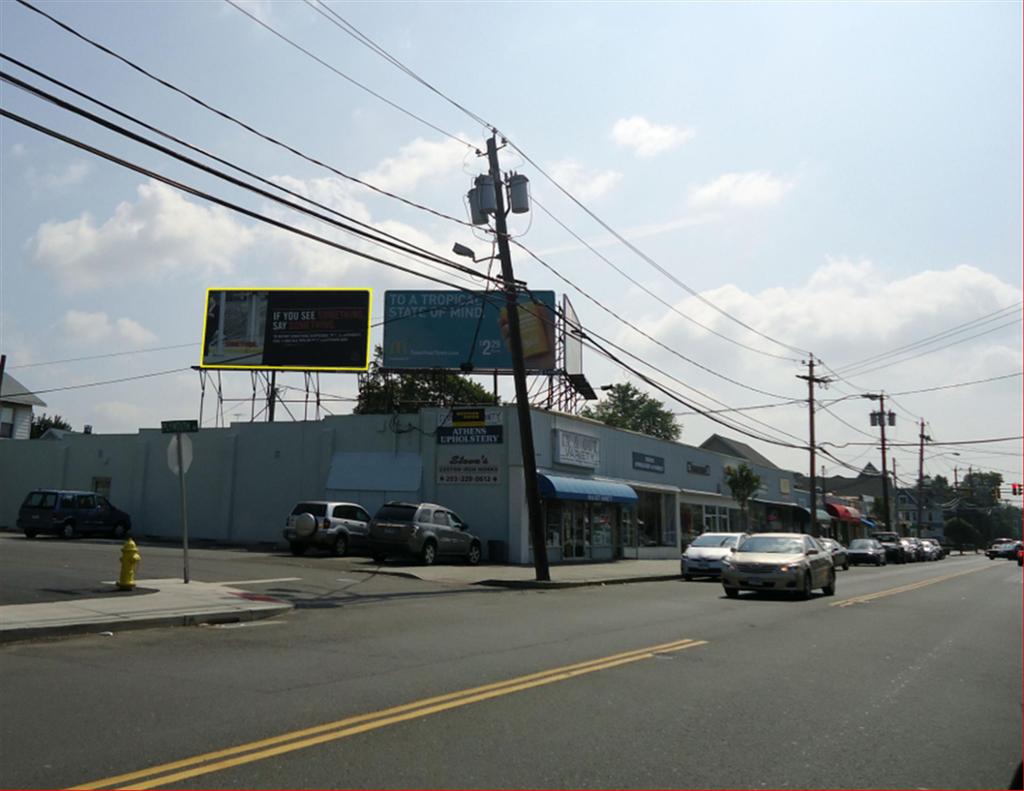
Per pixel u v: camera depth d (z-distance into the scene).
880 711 7.64
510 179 22.70
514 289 22.36
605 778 5.40
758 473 51.12
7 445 36.78
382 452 29.91
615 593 20.03
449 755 5.79
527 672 8.87
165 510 33.47
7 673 8.37
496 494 28.34
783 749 6.24
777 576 18.92
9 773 5.20
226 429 32.53
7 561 18.86
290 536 25.80
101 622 11.25
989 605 18.94
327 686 7.96
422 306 35.91
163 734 6.15
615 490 32.75
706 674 9.12
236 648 10.23
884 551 49.31
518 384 22.58
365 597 16.58
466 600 17.00
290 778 5.21
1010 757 6.22
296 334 35.09
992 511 133.62
